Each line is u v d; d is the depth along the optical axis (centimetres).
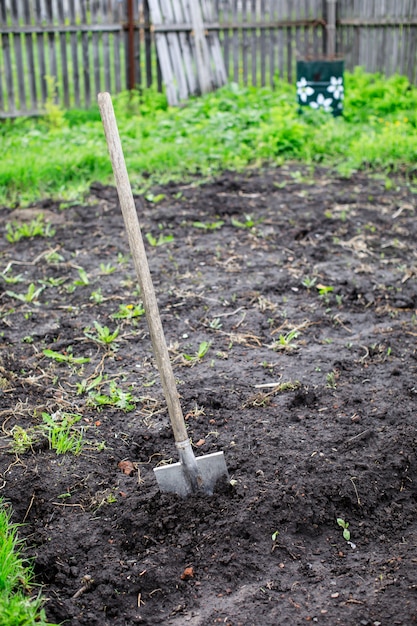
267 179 799
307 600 341
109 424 427
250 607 339
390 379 457
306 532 369
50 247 623
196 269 583
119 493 386
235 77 1252
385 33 1309
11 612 323
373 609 336
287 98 1130
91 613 339
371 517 376
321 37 1280
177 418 373
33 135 972
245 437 414
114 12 1147
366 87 1182
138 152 888
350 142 920
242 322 515
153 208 712
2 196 733
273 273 577
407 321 517
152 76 1201
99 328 496
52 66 1123
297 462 397
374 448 405
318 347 489
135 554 361
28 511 377
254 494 380
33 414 432
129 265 592
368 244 623
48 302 542
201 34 1184
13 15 1074
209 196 737
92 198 743
